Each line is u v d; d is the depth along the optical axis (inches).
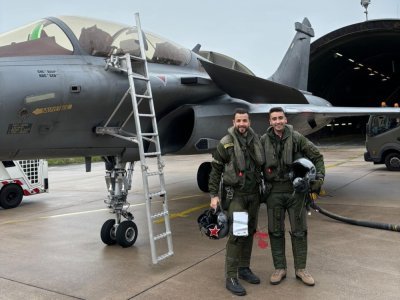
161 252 189.8
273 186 146.3
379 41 1156.5
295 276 151.8
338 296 132.6
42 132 176.4
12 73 165.0
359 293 134.6
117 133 201.9
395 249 182.5
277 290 139.4
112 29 217.6
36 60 176.9
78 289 146.3
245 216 138.1
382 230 217.8
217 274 157.3
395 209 270.5
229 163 140.4
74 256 188.4
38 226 263.3
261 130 293.1
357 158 720.3
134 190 427.5
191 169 653.9
